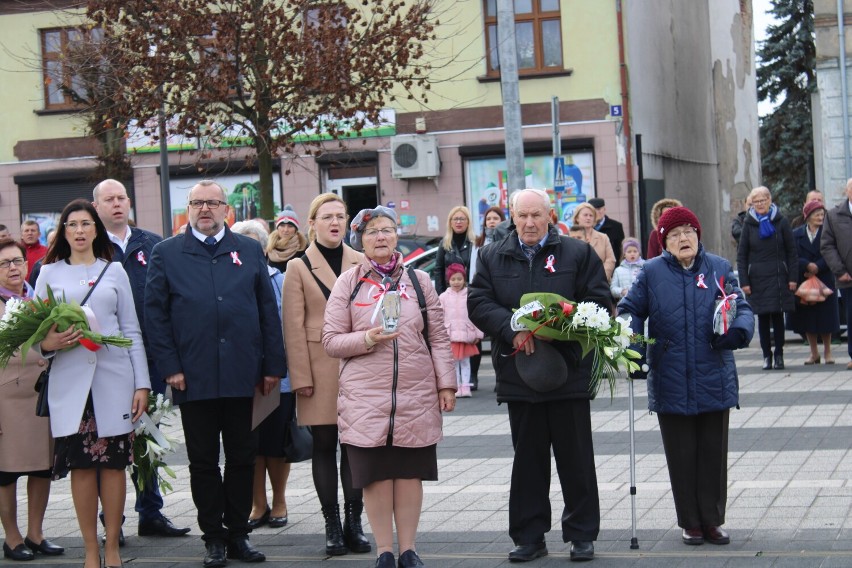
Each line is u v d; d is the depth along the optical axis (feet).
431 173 85.61
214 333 25.09
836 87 80.18
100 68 64.49
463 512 28.63
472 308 24.54
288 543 26.91
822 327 51.88
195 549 26.86
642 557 23.54
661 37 99.35
